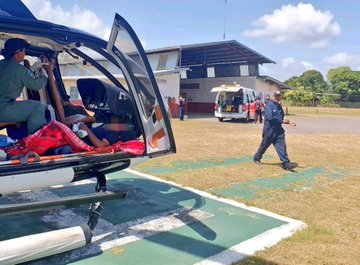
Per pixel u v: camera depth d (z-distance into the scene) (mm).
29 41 4430
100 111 4785
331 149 10500
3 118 3779
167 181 6059
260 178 6555
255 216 4531
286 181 6383
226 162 7957
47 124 3945
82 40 3791
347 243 3832
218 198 5223
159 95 3852
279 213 4680
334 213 4754
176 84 22297
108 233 3881
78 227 3246
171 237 3828
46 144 3758
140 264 3232
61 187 5426
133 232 3930
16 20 3305
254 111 20062
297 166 7770
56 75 5215
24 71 3764
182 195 5316
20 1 3730
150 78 3777
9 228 3912
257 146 10539
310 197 5434
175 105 22109
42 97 5016
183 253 3469
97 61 4930
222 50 25344
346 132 15805
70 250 3131
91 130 4582
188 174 6609
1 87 3734
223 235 3914
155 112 3943
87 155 3836
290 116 28250
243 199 5199
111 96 4523
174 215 4480
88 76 5488
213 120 20922
